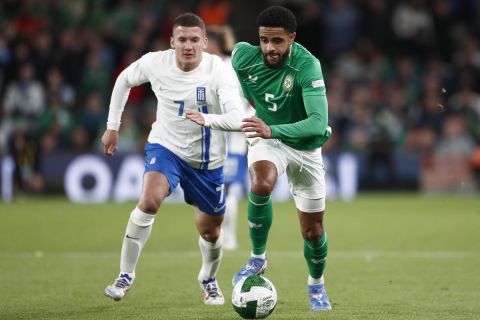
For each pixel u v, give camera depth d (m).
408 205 58.44
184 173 24.83
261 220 24.78
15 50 69.00
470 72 70.12
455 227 47.03
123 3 75.00
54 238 41.88
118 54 71.25
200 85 24.44
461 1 78.12
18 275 30.92
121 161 61.56
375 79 71.06
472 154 65.12
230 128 23.59
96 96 65.50
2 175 61.12
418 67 74.06
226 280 30.22
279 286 29.08
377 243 40.75
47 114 64.38
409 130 66.88
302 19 73.44
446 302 25.89
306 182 24.64
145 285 28.98
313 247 24.80
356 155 64.19
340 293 27.66
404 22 75.31
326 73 73.12
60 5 74.88
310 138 24.19
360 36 75.12
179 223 48.25
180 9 72.00
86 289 28.05
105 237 42.38
